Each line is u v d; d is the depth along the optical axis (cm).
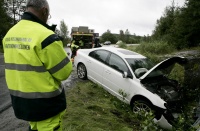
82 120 460
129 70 619
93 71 754
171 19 2666
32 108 202
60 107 216
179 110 527
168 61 562
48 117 209
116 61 677
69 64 209
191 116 445
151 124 379
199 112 473
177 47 2045
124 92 610
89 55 803
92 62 763
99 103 600
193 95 603
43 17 220
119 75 634
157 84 578
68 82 796
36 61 193
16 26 212
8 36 214
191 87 650
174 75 735
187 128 421
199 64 658
